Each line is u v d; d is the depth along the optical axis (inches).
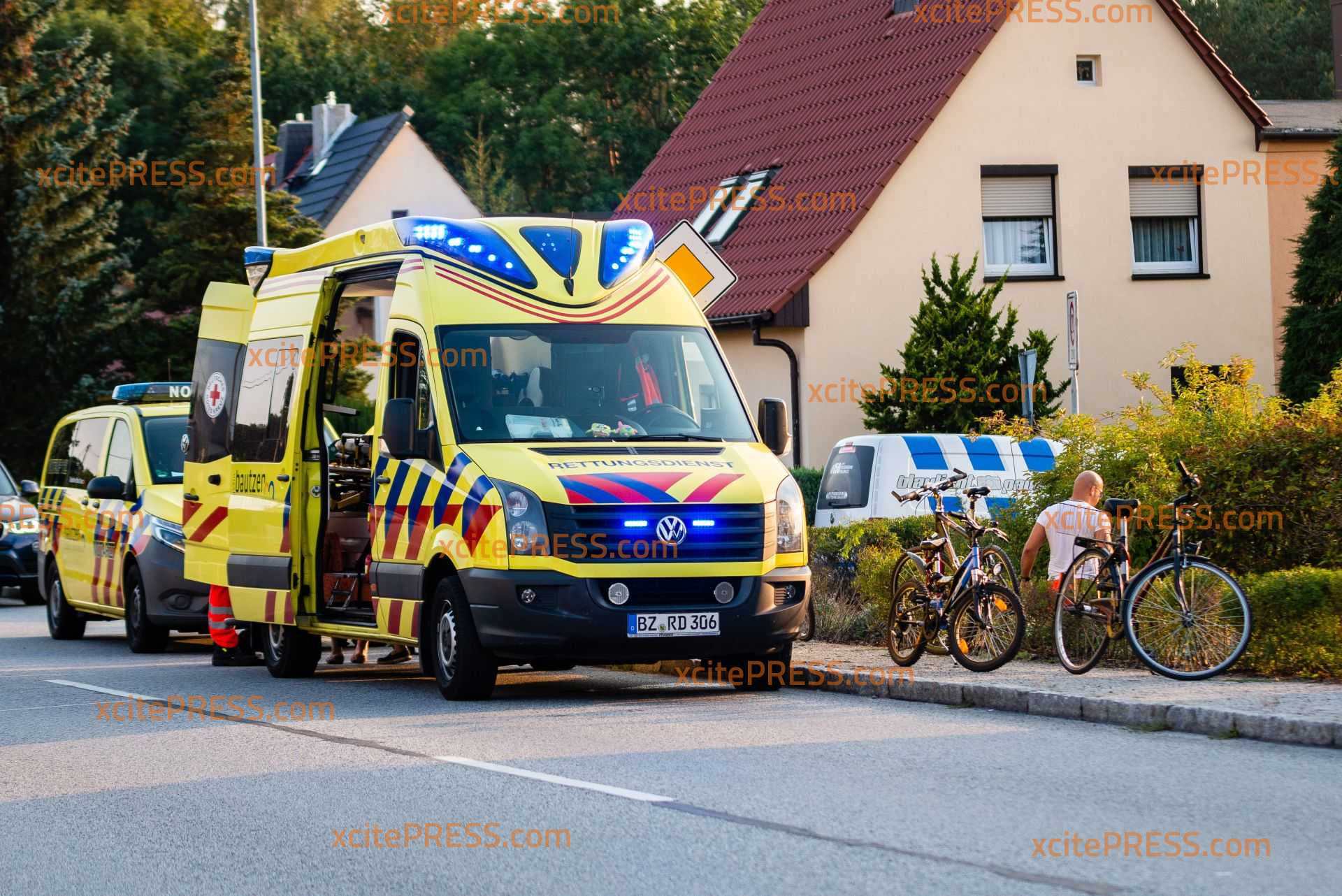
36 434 3430.1
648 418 1031.0
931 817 621.6
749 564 963.3
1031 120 2390.5
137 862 602.5
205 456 1321.4
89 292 3442.4
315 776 759.1
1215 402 1168.2
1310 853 550.3
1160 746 773.3
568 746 816.9
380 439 1081.4
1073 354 1465.3
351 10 6505.9
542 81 5472.4
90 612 1582.2
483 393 1013.2
